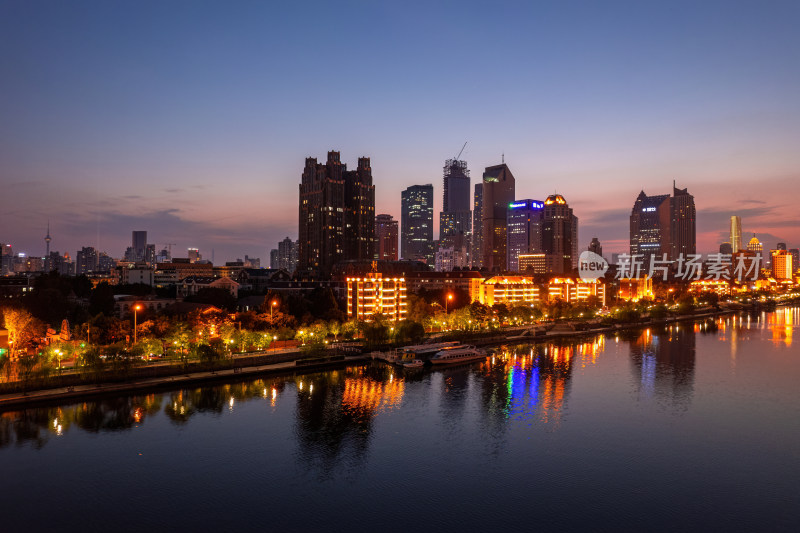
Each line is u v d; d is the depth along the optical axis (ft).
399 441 432.25
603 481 363.76
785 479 368.48
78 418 468.75
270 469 377.30
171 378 580.71
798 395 575.38
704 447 423.64
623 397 566.36
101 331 654.94
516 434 450.30
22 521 307.17
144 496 337.31
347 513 320.09
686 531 304.30
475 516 317.83
